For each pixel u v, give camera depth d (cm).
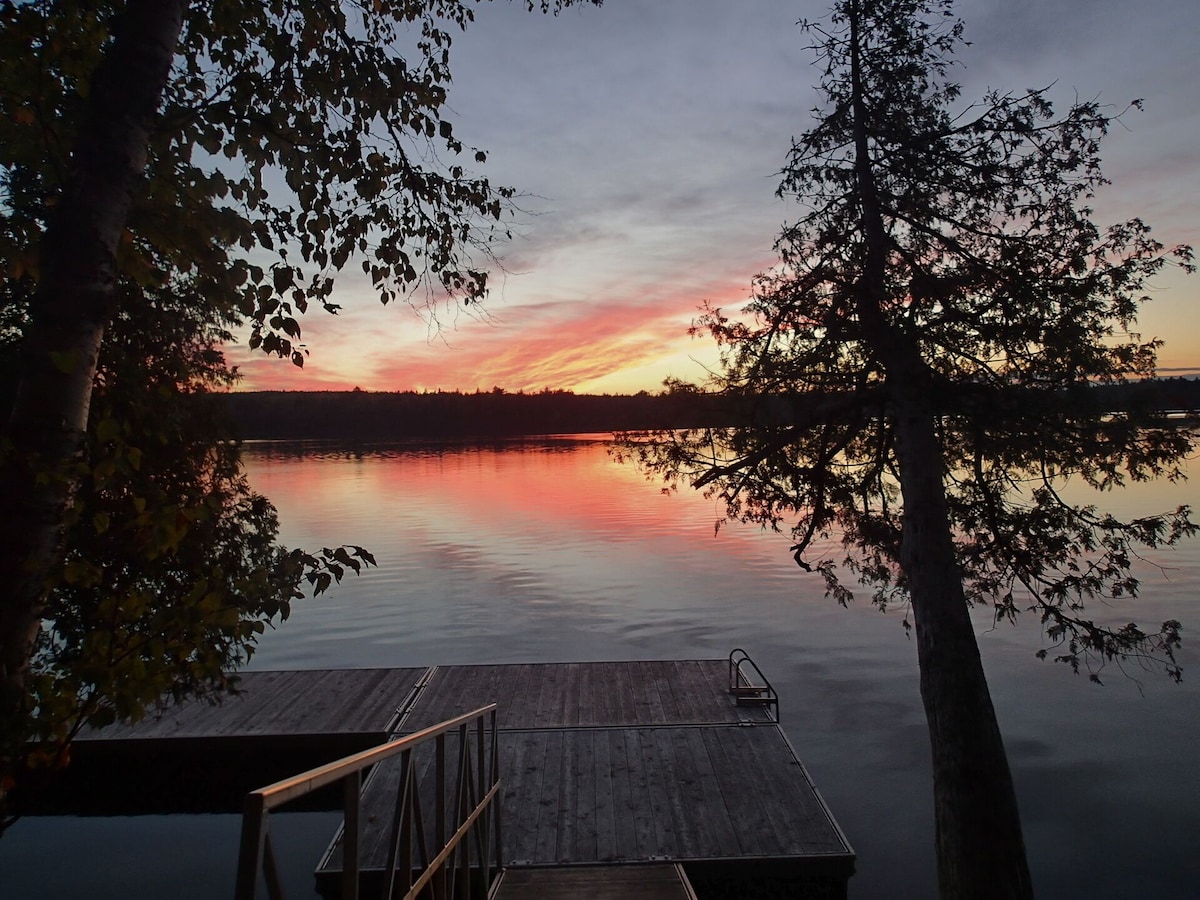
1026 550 916
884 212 898
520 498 5491
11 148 357
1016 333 830
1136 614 2278
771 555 3397
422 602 2625
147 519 357
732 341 993
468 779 550
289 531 3950
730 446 973
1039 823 1151
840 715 1569
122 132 325
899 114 939
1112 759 1362
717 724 1195
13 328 534
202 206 409
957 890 772
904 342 866
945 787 802
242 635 391
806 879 820
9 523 295
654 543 3731
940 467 871
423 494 5650
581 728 1184
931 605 842
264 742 1204
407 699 1348
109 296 322
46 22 323
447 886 482
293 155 444
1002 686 1759
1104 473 852
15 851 1092
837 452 978
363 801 942
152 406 495
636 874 722
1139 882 999
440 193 524
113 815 1192
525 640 2178
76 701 335
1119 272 813
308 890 996
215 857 1080
